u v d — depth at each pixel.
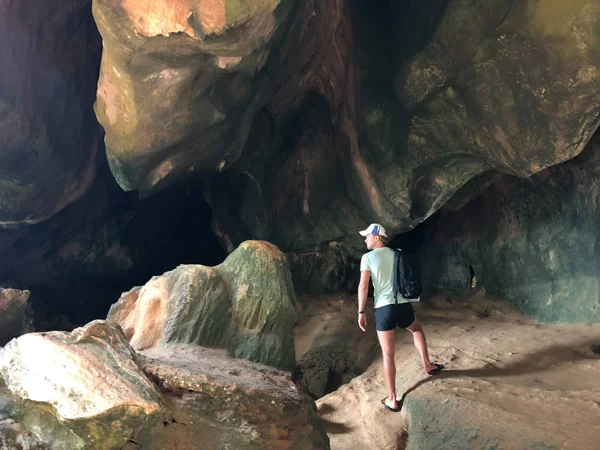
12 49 7.19
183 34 4.21
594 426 3.02
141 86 4.78
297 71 7.37
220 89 5.39
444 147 5.85
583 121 4.45
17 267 10.17
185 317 4.18
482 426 3.37
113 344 2.97
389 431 4.05
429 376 4.53
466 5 4.76
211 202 9.87
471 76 5.02
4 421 2.54
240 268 4.51
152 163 5.92
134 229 11.94
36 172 8.38
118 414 2.44
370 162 6.68
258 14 4.33
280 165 8.37
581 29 4.00
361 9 6.78
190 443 2.75
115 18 4.11
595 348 4.87
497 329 6.12
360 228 8.09
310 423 3.29
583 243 5.81
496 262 7.47
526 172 5.18
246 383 3.27
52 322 9.71
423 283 9.18
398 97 5.89
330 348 7.21
